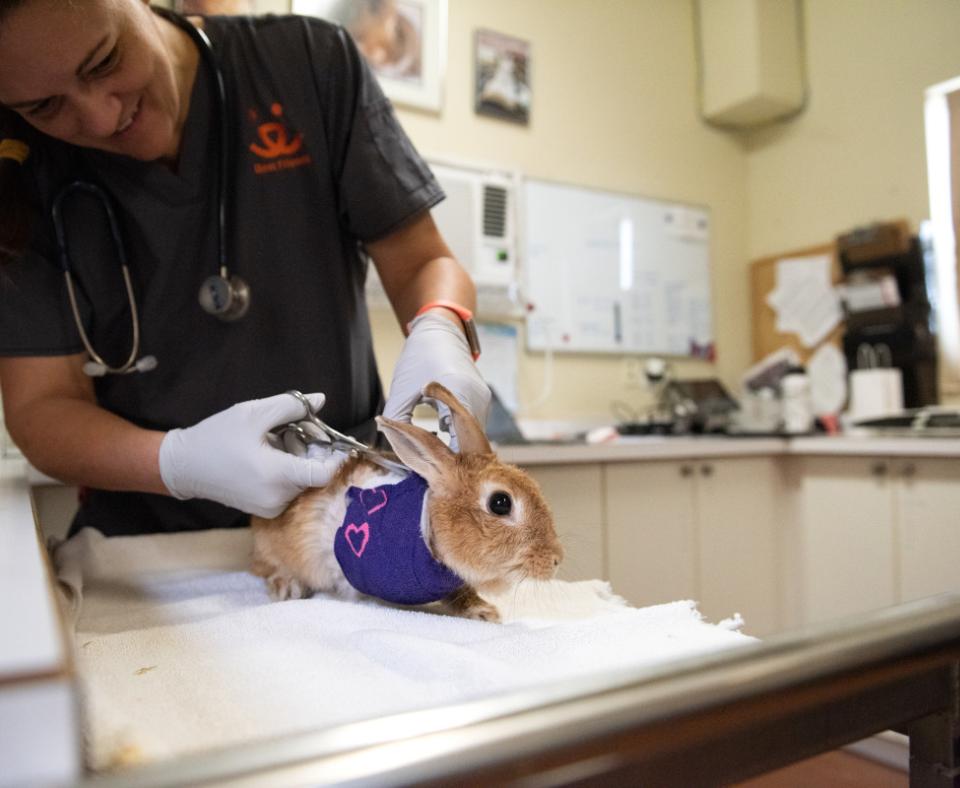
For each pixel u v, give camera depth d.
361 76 1.13
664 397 2.76
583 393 2.67
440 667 0.46
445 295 1.06
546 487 1.85
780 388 2.53
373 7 2.23
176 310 1.04
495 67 2.49
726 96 2.87
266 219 1.08
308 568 0.78
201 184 1.04
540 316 2.57
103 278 1.02
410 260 1.17
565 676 0.43
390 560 0.67
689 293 2.93
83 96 0.79
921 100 2.53
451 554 0.67
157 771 0.25
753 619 2.26
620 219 2.76
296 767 0.25
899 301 2.51
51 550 0.93
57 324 0.99
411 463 0.69
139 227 1.02
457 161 2.37
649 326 2.82
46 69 0.74
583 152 2.70
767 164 3.05
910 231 2.55
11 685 0.23
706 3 2.92
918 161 2.54
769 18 2.79
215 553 0.96
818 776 1.71
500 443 1.89
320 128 1.11
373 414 1.20
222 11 1.99
